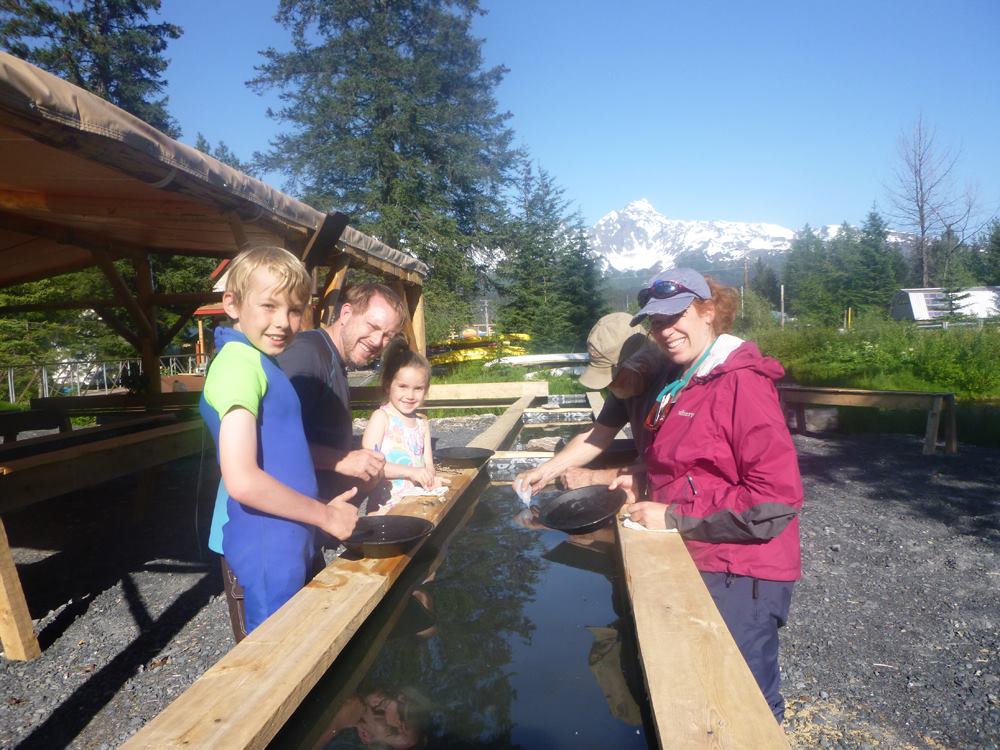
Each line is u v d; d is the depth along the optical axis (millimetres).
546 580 2234
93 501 6621
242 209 4477
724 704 1209
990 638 3424
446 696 1532
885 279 53594
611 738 1336
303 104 29594
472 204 30859
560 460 2840
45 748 2615
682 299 1943
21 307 9250
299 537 1829
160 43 29906
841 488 6492
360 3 28750
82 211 5211
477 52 30625
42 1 26359
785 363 19938
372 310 2447
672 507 2002
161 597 4102
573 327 30391
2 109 2648
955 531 5121
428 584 2227
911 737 2625
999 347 16281
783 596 1881
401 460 3234
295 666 1369
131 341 9312
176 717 1187
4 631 3324
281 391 1817
